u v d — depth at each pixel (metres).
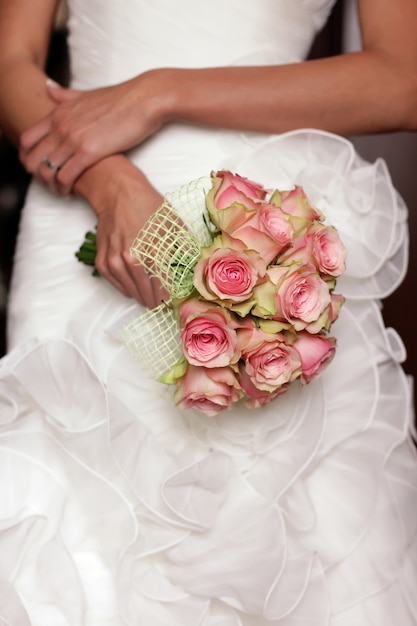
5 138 3.09
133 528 1.19
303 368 1.10
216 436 1.25
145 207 1.31
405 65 1.41
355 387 1.30
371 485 1.26
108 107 1.38
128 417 1.23
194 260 1.11
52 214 1.48
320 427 1.24
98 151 1.38
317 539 1.24
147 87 1.38
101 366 1.30
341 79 1.38
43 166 1.42
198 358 1.06
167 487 1.18
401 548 1.26
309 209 1.15
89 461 1.22
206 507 1.20
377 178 1.43
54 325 1.38
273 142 1.38
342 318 1.32
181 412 1.28
